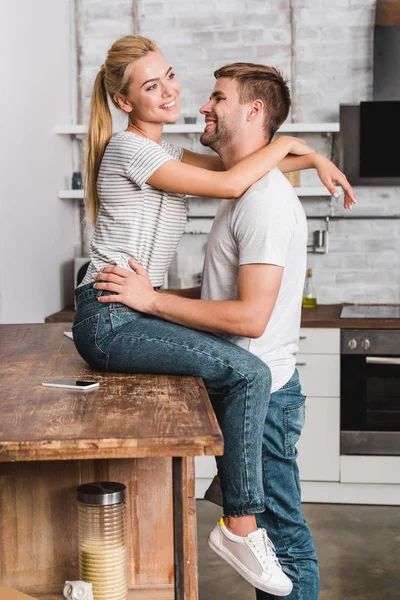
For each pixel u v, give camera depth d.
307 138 4.96
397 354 4.24
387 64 4.75
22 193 4.00
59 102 4.80
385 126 4.64
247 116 2.24
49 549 2.14
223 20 4.96
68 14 5.03
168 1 4.97
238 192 2.06
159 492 2.15
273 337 2.26
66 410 1.77
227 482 2.05
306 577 2.35
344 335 4.27
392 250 4.99
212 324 2.05
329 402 4.31
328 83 4.95
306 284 4.85
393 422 4.29
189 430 1.59
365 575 3.50
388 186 4.85
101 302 2.10
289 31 4.94
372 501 4.39
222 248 2.18
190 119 4.77
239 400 2.01
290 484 2.33
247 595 3.36
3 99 3.70
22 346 2.65
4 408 1.80
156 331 2.06
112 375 2.12
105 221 2.14
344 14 4.90
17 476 2.12
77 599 1.94
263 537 2.08
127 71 2.12
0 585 1.90
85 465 2.13
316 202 5.00
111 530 1.99
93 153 2.22
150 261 2.13
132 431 1.59
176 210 2.16
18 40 3.95
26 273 4.07
